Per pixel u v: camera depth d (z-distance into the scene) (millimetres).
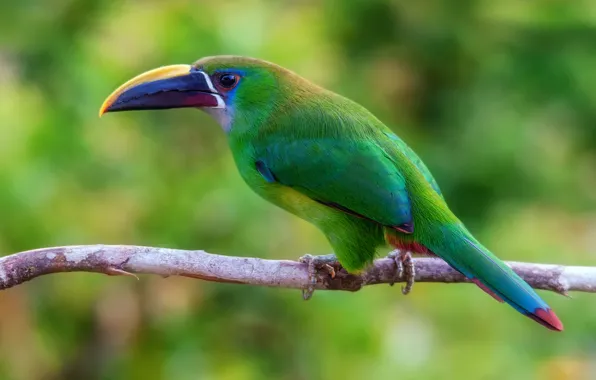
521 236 14180
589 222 16359
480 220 15938
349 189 8664
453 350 12578
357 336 12062
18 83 13438
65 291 11945
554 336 13352
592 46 17859
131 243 11820
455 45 16875
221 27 12578
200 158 12766
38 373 12188
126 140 12281
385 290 12867
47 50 14016
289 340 12344
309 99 9234
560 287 8438
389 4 16422
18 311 11812
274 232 11891
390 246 8750
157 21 12766
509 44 17562
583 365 13430
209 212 11930
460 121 16672
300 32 13367
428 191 8625
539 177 16328
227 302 12594
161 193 12102
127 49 12641
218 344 12562
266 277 8500
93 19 13953
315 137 8930
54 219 11336
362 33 16609
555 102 17594
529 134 16484
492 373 12438
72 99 12289
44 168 11539
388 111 15461
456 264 8289
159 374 12539
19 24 14172
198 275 8211
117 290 12367
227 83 9352
